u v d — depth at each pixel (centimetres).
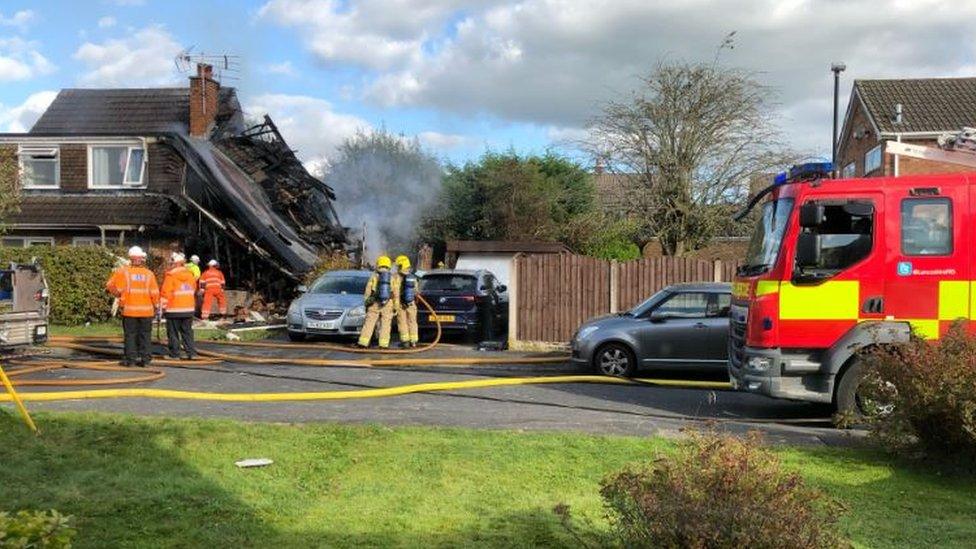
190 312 1418
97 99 3053
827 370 920
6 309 1273
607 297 1694
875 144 2809
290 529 525
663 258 1686
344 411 938
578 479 654
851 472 704
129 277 1295
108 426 777
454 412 946
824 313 929
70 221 2591
